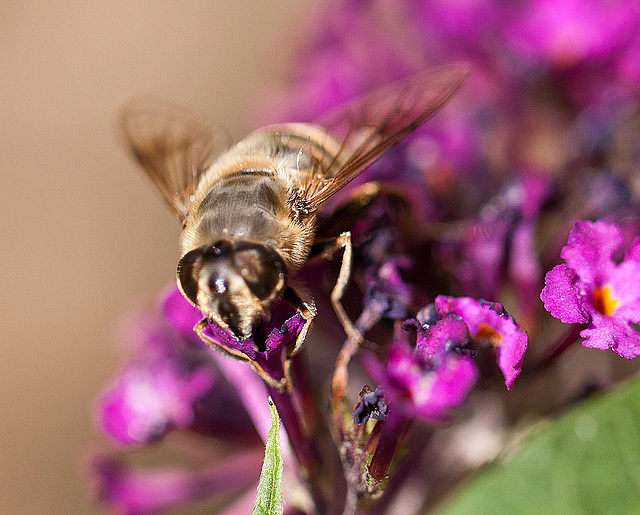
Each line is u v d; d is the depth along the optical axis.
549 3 0.10
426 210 0.10
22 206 0.21
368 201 0.09
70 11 0.22
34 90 0.22
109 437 0.10
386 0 0.11
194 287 0.08
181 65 0.21
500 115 0.10
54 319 0.20
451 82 0.09
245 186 0.09
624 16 0.10
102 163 0.21
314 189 0.09
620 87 0.10
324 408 0.09
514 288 0.09
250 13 0.21
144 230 0.20
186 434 0.10
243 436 0.10
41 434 0.19
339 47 0.11
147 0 0.22
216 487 0.10
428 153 0.10
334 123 0.10
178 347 0.10
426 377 0.08
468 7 0.10
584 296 0.08
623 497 0.08
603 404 0.08
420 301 0.09
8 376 0.19
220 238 0.08
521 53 0.10
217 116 0.21
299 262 0.09
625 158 0.10
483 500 0.08
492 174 0.10
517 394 0.09
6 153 0.21
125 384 0.10
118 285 0.20
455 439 0.09
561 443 0.08
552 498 0.08
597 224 0.08
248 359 0.08
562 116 0.10
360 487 0.08
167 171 0.10
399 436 0.08
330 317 0.09
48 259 0.20
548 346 0.09
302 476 0.09
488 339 0.08
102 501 0.10
